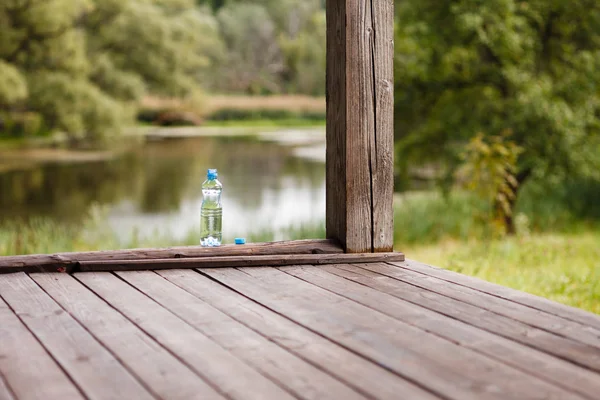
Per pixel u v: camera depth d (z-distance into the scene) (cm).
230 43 6369
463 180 1241
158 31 3756
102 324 287
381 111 409
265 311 306
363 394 218
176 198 2116
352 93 402
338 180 411
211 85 6175
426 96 1297
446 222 1186
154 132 4706
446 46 1237
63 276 366
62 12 2741
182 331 278
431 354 252
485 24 1184
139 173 2634
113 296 329
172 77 3969
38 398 216
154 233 1170
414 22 1261
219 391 220
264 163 2888
